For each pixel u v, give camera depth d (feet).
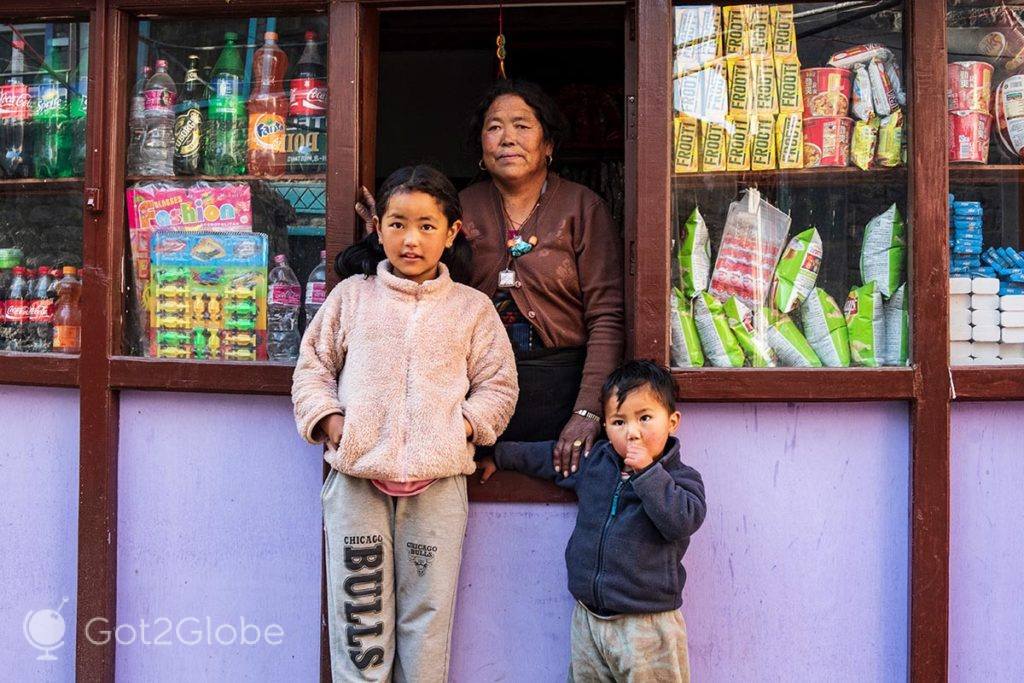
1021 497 7.20
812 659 7.22
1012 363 7.22
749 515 7.21
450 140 13.28
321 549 7.39
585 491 6.64
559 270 7.29
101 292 7.55
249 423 7.59
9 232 8.05
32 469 7.86
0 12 7.77
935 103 7.00
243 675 7.65
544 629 7.35
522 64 12.46
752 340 7.23
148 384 7.48
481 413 6.54
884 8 7.24
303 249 7.66
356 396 6.40
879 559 7.18
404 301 6.56
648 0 7.06
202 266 7.76
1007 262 7.30
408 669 6.65
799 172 7.33
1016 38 7.38
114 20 7.60
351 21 7.34
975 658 7.20
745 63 7.34
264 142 7.73
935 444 6.98
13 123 8.05
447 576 6.67
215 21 7.77
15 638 7.89
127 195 7.79
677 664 6.39
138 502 7.67
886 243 7.23
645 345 7.04
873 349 7.20
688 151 7.29
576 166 12.55
